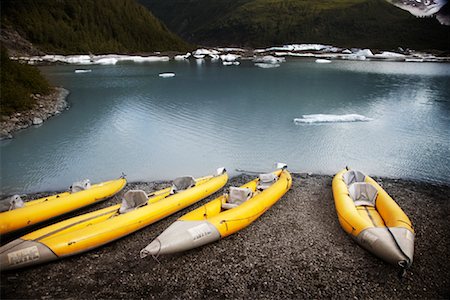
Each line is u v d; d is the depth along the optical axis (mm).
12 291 5348
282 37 108188
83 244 6145
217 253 6320
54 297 5250
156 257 5789
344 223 6883
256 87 26656
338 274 5734
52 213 7426
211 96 22844
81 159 11789
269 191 8180
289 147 12953
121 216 6832
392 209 6914
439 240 6746
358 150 12656
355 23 102125
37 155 12086
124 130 15133
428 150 12664
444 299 5199
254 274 5750
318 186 9492
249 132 14797
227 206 7473
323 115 17312
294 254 6285
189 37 147500
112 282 5582
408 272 5781
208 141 13664
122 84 28109
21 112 16469
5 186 9703
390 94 24047
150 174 10586
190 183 8719
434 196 8828
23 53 50875
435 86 27828
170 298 5238
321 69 40750
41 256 5777
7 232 6750
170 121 16547
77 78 31812
